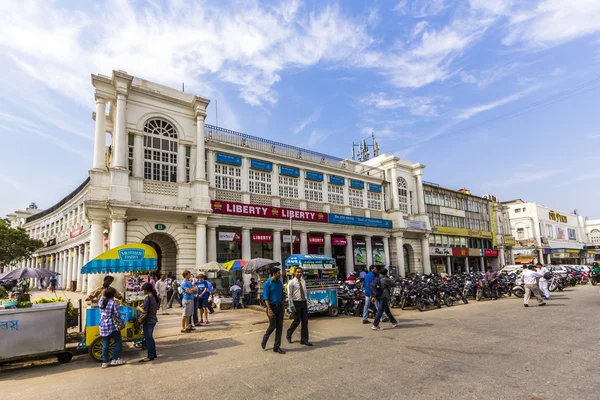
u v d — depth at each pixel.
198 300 11.57
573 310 12.18
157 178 19.44
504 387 5.02
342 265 29.47
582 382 5.14
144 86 19.73
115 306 7.28
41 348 7.25
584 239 67.38
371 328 10.13
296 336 9.28
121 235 17.05
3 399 5.38
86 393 5.48
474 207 43.03
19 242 32.72
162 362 7.12
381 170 33.69
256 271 16.56
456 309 13.92
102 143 18.25
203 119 20.89
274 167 24.89
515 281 19.94
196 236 19.59
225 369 6.38
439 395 4.79
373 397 4.79
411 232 32.88
